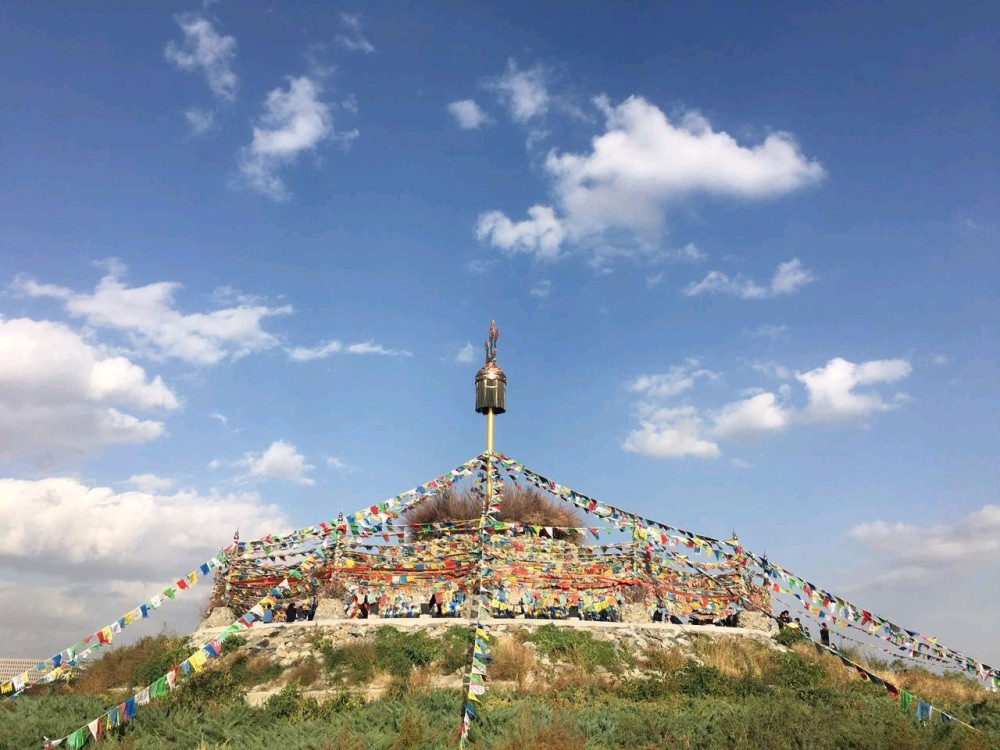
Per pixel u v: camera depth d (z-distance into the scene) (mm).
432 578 30047
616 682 25719
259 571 31234
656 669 27094
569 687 25000
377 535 29172
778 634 30281
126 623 23875
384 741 19562
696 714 21922
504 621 28156
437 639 27297
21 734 21094
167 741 21188
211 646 22422
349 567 30188
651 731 20344
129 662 28875
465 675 25562
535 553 30562
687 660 27531
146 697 21078
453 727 20750
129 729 21734
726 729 20297
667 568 30797
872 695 25172
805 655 28984
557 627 28234
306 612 31578
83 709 24141
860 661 30438
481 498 33594
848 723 20531
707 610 30953
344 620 28391
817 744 19312
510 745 18719
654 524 27469
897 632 24344
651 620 30141
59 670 27125
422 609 30156
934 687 28672
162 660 27766
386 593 29953
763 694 24812
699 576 31297
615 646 27906
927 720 21375
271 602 24094
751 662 27703
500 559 29922
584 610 29797
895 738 19281
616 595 30250
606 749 19328
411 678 25203
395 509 28812
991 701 25953
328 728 20797
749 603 30078
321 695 24797
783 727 20141
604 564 30672
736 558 30922
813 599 24984
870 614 24500
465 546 30172
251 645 28078
